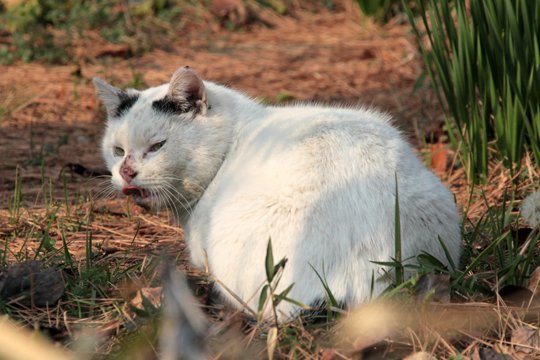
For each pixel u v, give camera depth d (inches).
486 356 243.9
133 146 310.0
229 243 269.9
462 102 430.0
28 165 488.1
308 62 744.3
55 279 291.3
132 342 244.4
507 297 278.1
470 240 323.0
